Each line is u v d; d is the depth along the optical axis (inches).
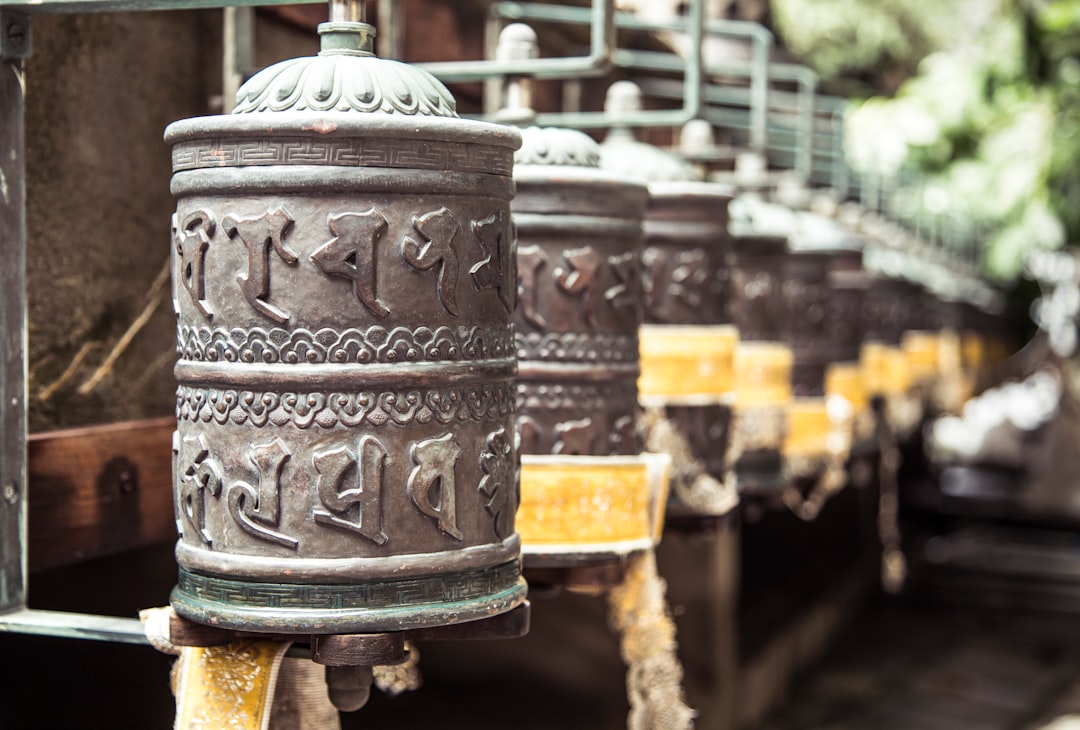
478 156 49.9
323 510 47.6
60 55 75.0
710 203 84.4
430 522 48.9
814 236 122.0
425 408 48.7
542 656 155.6
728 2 246.5
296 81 48.9
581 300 67.6
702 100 88.7
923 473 372.8
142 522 78.9
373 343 47.9
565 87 146.0
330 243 47.4
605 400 68.4
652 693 75.5
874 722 233.1
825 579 295.0
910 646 289.7
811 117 159.6
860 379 125.8
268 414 47.8
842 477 122.3
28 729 76.9
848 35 290.5
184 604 50.0
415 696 140.6
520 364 67.2
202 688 54.7
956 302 233.6
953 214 237.3
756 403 99.3
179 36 85.5
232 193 48.2
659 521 72.6
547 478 66.6
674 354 83.3
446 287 49.1
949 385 229.1
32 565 69.8
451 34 122.0
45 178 73.9
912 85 221.9
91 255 77.8
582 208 67.6
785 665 247.9
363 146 47.5
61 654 79.9
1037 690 256.8
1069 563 332.2
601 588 67.9
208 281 48.9
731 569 195.9
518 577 53.6
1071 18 208.4
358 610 47.9
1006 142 214.8
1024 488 363.9
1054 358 347.3
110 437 75.9
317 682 68.4
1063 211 233.0
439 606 49.1
